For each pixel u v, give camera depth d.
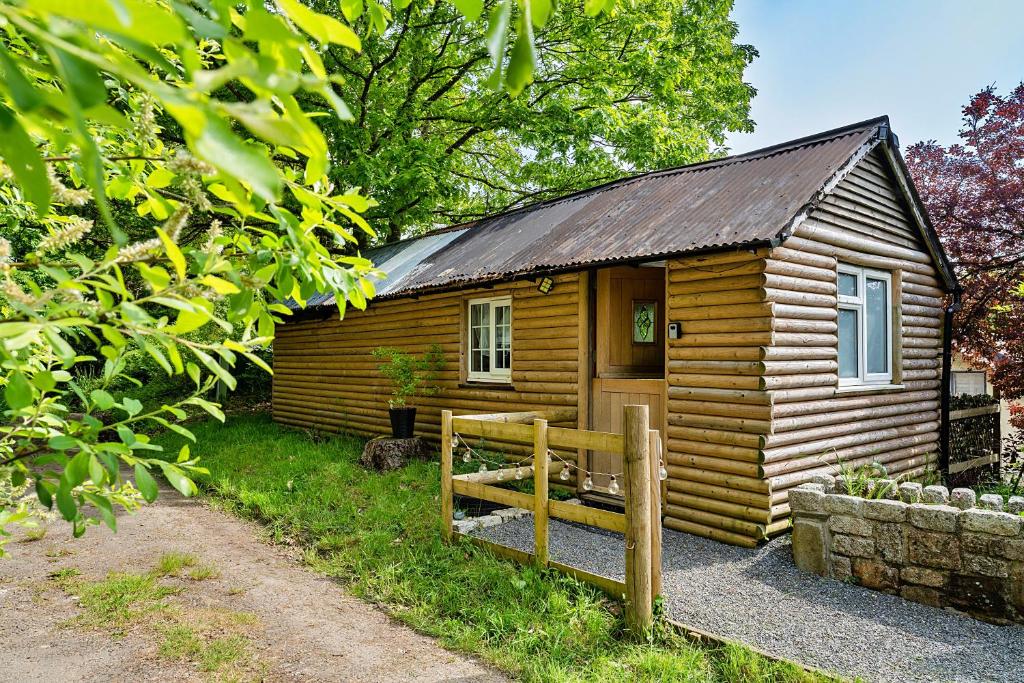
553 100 15.94
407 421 9.59
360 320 11.60
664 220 7.28
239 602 4.85
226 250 1.62
